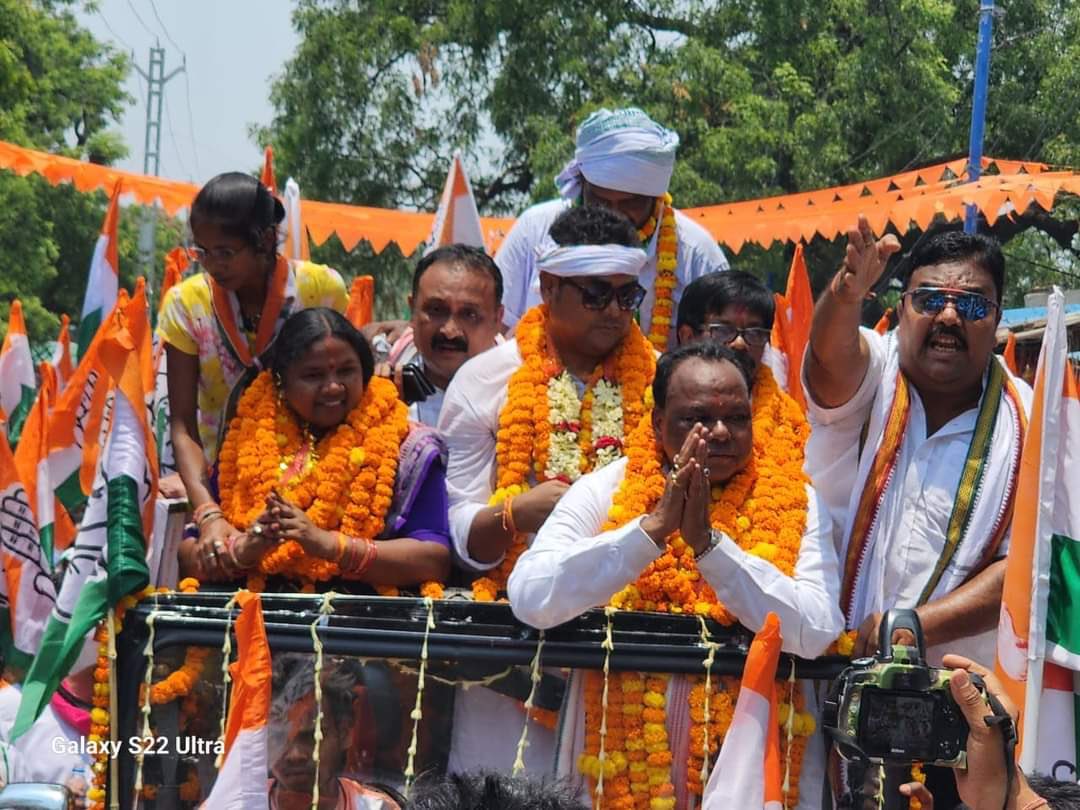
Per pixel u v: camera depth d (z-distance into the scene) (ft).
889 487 11.50
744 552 10.19
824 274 47.96
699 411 10.53
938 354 11.29
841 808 10.14
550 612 10.02
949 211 23.00
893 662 8.55
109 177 23.70
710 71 49.42
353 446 11.39
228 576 11.07
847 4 49.60
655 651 10.13
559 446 11.79
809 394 11.62
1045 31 50.44
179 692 10.21
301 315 11.55
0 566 12.85
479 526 11.46
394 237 25.75
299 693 10.10
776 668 9.82
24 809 9.60
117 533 10.30
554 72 52.08
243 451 11.45
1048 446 10.87
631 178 14.16
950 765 8.45
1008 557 10.95
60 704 12.66
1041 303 38.65
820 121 48.57
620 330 12.00
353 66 54.39
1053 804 7.82
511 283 15.44
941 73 50.39
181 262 16.58
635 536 10.02
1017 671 10.82
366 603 10.29
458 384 12.21
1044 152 49.06
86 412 13.44
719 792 9.34
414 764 10.37
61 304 68.39
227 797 9.04
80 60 69.15
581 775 10.34
